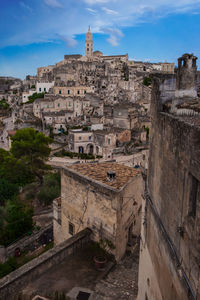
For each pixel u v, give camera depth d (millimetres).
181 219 8305
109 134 73625
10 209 38188
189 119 8711
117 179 19438
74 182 20594
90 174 20422
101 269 16906
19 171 52625
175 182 8844
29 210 37062
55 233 25297
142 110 103625
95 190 18594
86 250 18625
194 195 7594
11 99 151250
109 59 176375
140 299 14328
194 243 7180
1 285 13789
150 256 12570
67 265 17125
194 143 7164
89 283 15703
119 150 74688
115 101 112125
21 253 30344
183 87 11312
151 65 177625
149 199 12836
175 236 8883
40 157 56750
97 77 146500
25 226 33750
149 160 13109
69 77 143375
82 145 77312
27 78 178875
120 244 18172
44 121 90062
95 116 91938
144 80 144500
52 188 45250
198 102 10914
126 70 156250
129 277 16531
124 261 18281
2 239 32594
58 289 14977
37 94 126500
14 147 54156
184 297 7895
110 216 17688
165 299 9945
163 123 10312
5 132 104375
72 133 76438
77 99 101562
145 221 13898
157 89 11367
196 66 11406
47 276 15969
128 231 19656
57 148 80875
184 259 7992
